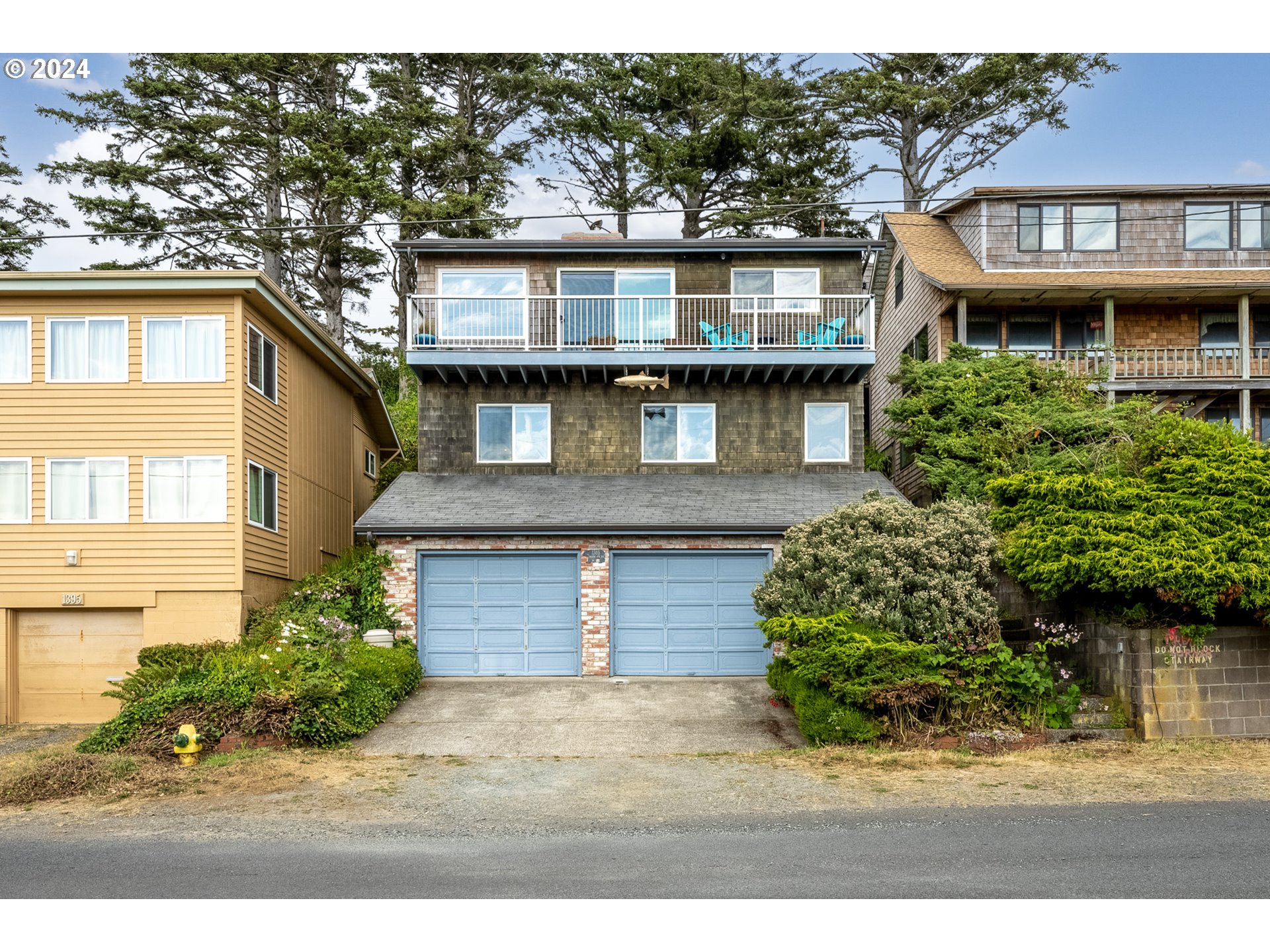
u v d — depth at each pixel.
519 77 35.62
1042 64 34.25
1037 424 19.78
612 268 22.12
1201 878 7.69
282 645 15.65
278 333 20.02
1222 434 14.31
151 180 32.44
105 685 17.45
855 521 15.39
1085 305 25.33
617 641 19.14
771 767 12.16
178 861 8.56
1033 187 25.06
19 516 17.50
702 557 19.31
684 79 36.00
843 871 8.00
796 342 21.84
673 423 21.97
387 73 34.41
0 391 17.61
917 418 21.44
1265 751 12.58
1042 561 13.73
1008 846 8.65
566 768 12.31
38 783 11.33
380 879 7.94
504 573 19.27
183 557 17.45
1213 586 12.83
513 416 21.92
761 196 36.31
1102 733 13.47
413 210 32.09
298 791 11.23
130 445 17.62
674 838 9.16
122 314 17.78
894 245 29.31
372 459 28.97
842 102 35.97
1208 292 24.28
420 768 12.38
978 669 13.57
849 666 13.23
